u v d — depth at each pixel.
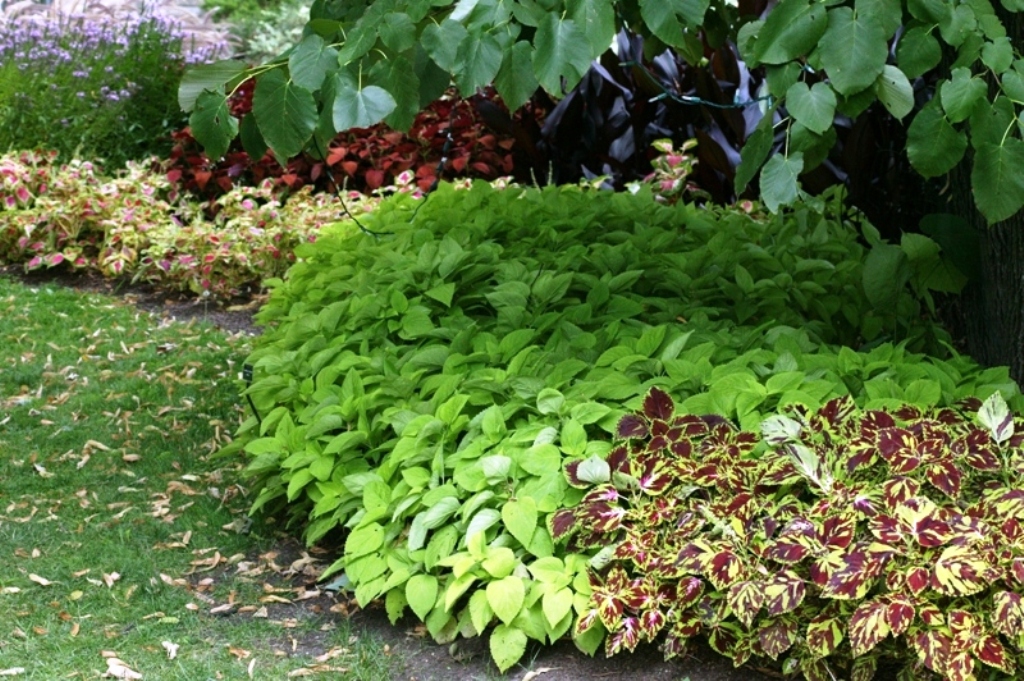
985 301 4.21
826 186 6.39
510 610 2.92
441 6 3.28
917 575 2.68
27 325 6.43
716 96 7.02
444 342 4.18
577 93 7.79
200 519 4.16
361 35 3.14
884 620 2.63
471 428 3.49
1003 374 3.71
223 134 3.24
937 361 3.78
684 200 7.41
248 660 3.20
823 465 3.04
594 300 4.35
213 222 8.62
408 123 3.24
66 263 7.73
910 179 6.15
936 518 2.80
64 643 3.26
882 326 4.45
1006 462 3.06
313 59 3.19
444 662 3.14
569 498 3.20
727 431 3.29
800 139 2.92
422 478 3.37
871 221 6.24
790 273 4.76
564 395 3.58
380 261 4.80
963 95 2.84
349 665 3.14
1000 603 2.62
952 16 2.89
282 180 8.39
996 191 2.83
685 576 2.92
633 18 4.44
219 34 14.48
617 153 7.82
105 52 9.89
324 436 3.76
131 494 4.38
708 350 3.69
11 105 8.85
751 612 2.73
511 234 5.33
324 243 5.40
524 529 3.08
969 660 2.62
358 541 3.30
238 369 5.79
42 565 3.76
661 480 3.12
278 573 3.75
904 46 2.90
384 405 3.79
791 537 2.82
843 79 2.83
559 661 3.07
